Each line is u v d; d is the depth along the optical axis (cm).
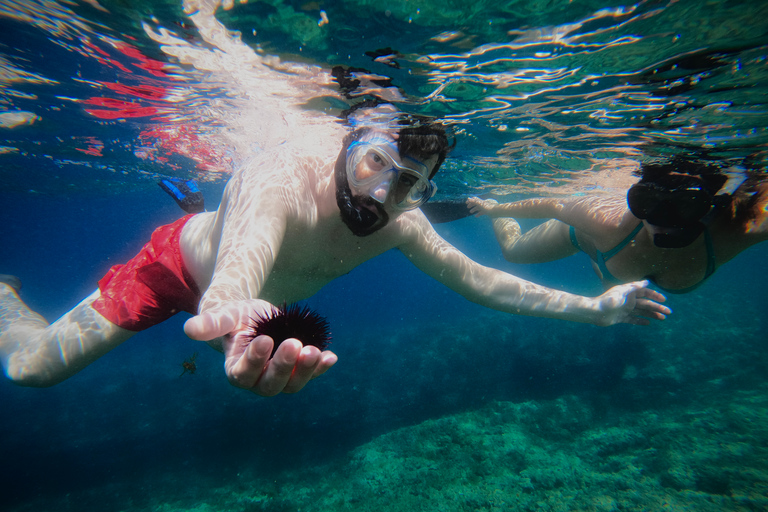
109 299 69
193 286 70
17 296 91
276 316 34
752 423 257
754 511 180
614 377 371
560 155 196
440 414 356
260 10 91
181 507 261
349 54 103
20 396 462
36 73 144
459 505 211
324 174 59
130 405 412
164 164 341
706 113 123
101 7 98
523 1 79
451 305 1056
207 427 344
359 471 266
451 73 110
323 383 407
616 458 240
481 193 321
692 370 377
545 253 145
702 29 82
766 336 439
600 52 95
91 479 304
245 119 179
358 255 66
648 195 82
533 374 391
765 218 82
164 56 122
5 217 846
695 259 91
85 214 954
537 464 238
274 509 243
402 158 52
